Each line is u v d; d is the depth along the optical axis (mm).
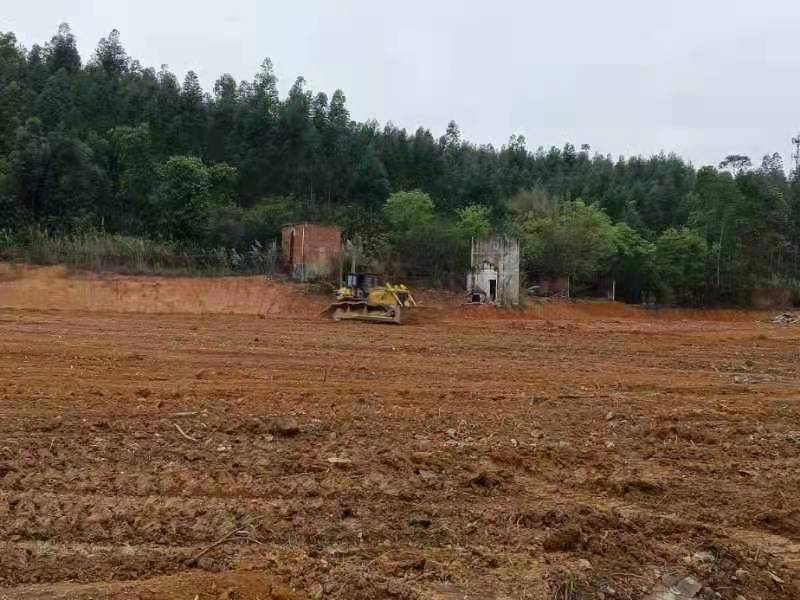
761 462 7855
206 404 9703
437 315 34188
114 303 32000
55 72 63406
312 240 40031
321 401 10297
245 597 4352
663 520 5906
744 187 55594
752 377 14438
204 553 4949
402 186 67375
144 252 39625
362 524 5590
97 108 60062
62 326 20172
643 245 51281
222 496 6121
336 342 18359
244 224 48062
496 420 9383
